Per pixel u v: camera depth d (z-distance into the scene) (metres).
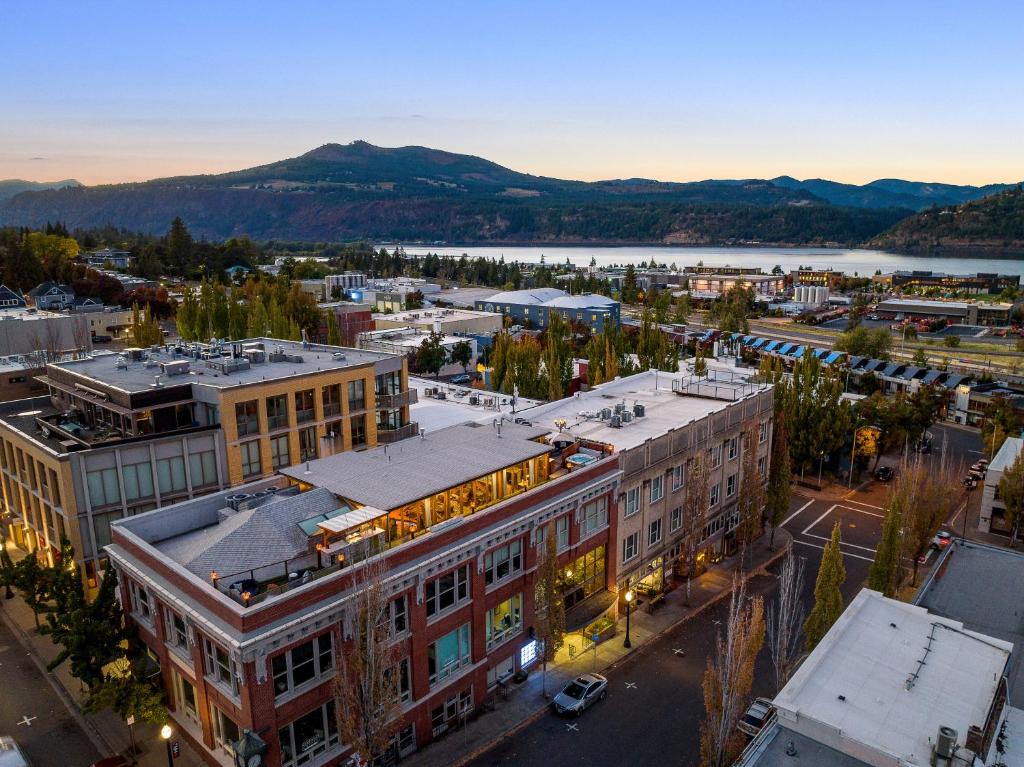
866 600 35.38
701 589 54.53
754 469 56.16
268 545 32.31
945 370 134.12
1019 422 97.19
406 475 38.41
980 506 73.19
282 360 61.03
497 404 72.50
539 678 42.16
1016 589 41.47
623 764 35.06
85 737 36.50
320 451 55.62
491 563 38.25
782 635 37.78
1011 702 31.05
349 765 31.55
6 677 41.78
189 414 51.25
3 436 52.47
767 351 158.12
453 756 35.19
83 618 34.06
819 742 26.23
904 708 27.30
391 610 32.75
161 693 33.59
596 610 43.88
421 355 116.50
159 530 35.69
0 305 151.38
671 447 52.25
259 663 27.70
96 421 53.25
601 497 45.59
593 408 61.22
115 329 144.25
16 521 53.44
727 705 30.45
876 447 83.56
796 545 63.72
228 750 30.81
